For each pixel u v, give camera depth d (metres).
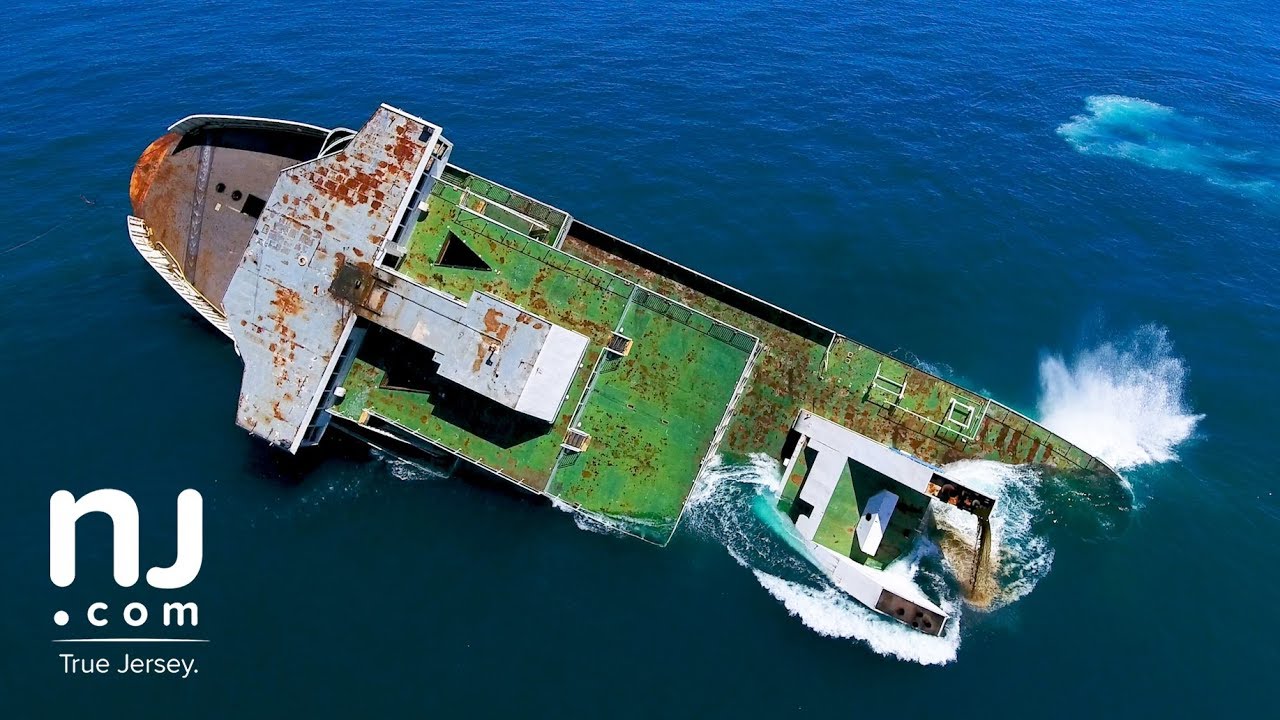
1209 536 39.31
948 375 47.19
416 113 63.81
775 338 43.88
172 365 43.28
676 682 33.22
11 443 38.88
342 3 82.00
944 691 33.56
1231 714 32.91
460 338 36.94
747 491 42.09
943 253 54.94
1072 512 40.84
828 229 56.09
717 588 36.97
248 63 69.62
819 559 38.72
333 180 38.25
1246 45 93.69
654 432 40.00
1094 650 35.16
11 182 53.72
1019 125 71.50
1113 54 87.88
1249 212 62.72
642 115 66.56
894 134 67.38
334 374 38.81
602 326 39.69
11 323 44.25
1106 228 59.03
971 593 37.81
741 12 86.88
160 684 31.59
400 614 34.53
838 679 33.78
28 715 30.39
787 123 67.38
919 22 89.44
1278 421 45.00
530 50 74.94
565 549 37.75
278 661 32.62
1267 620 36.09
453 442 39.75
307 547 36.50
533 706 32.09
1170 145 71.06
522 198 44.25
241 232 44.19
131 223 45.94
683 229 55.31
